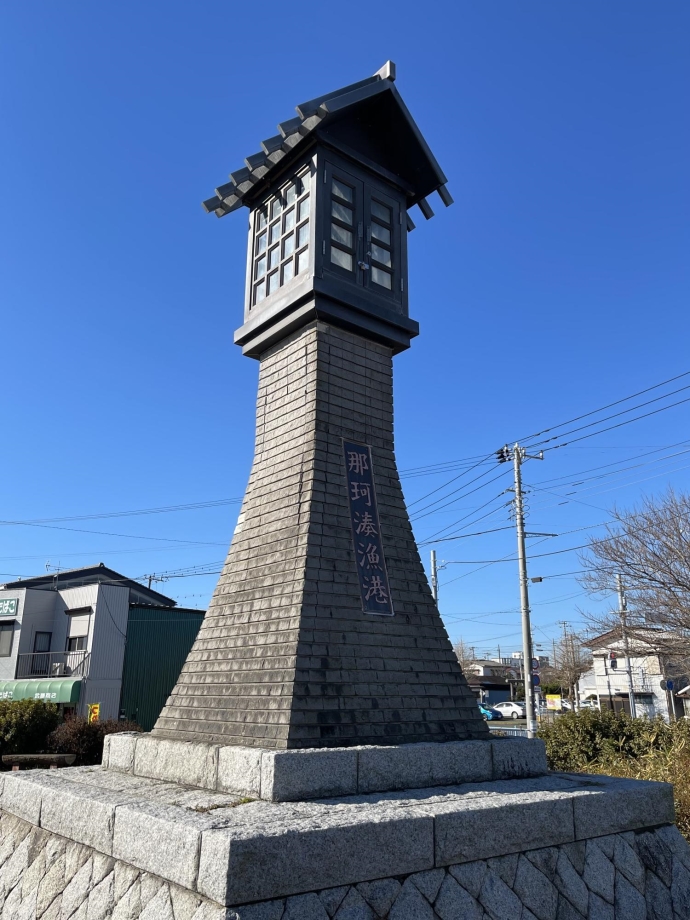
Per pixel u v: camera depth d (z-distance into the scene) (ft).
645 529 61.57
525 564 74.33
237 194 27.63
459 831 15.02
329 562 20.90
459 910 14.42
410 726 19.92
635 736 39.58
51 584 103.30
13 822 19.88
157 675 88.94
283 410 24.70
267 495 23.77
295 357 24.76
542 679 173.06
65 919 15.37
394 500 23.95
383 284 26.14
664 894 18.15
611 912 16.76
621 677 114.32
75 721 54.95
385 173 26.94
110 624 86.53
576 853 17.12
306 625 19.42
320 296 23.67
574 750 40.81
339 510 22.04
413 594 22.59
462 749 19.33
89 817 16.07
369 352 25.41
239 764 17.08
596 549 64.85
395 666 20.71
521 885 15.65
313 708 18.21
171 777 19.31
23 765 46.06
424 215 29.14
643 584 61.26
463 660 219.00
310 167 25.25
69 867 16.37
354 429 23.88
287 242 25.80
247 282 27.48
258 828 12.90
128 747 21.57
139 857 14.08
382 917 13.39
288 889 12.44
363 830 13.60
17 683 83.76
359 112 26.21
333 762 16.79
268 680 19.20
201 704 21.18
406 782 17.92
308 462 22.38
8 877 18.24
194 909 12.39
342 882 13.10
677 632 60.49
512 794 17.48
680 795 24.75
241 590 22.56
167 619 91.81
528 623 72.79
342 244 24.98
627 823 18.60
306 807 15.11
